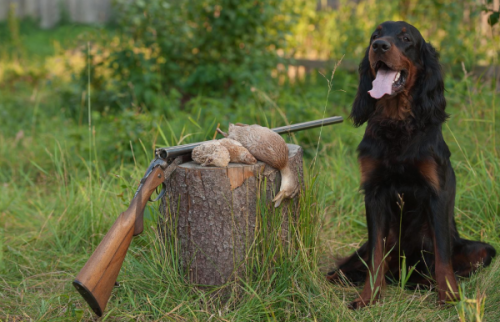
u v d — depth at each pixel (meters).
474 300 2.52
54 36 16.61
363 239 4.20
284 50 7.65
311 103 6.41
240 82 6.81
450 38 7.33
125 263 3.44
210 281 3.09
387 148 3.29
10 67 10.72
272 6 7.39
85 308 3.10
